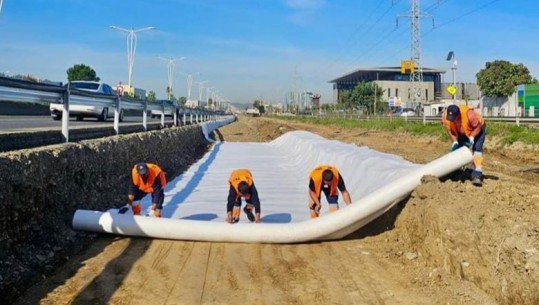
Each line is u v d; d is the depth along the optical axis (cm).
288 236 761
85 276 622
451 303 535
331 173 873
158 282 607
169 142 1695
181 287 593
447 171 789
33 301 543
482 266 555
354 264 684
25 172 671
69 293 568
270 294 577
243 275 637
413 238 720
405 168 919
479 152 820
